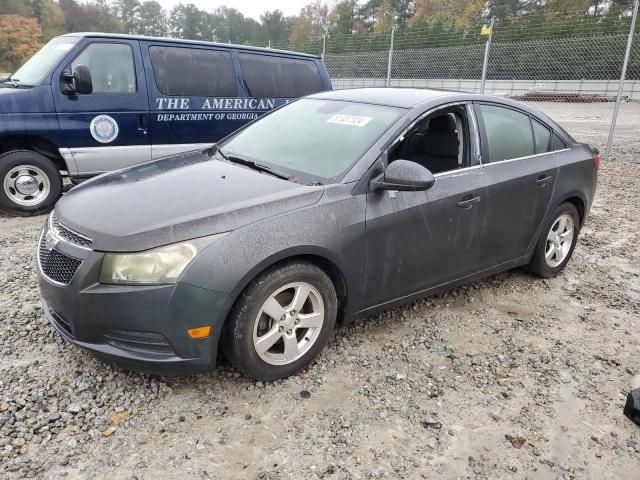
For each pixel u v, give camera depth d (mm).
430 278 3598
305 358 3053
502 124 4008
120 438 2520
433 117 3564
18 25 60344
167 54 6520
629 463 2547
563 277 4770
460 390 3033
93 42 6078
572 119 17422
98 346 2654
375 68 15938
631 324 3947
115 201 2910
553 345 3590
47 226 3006
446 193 3484
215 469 2363
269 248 2701
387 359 3291
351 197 3070
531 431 2727
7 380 2895
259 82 7234
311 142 3555
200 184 3098
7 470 2287
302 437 2582
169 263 2533
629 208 7289
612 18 13758
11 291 4012
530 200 4082
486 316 3955
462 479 2391
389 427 2689
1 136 5660
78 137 6039
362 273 3180
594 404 2977
